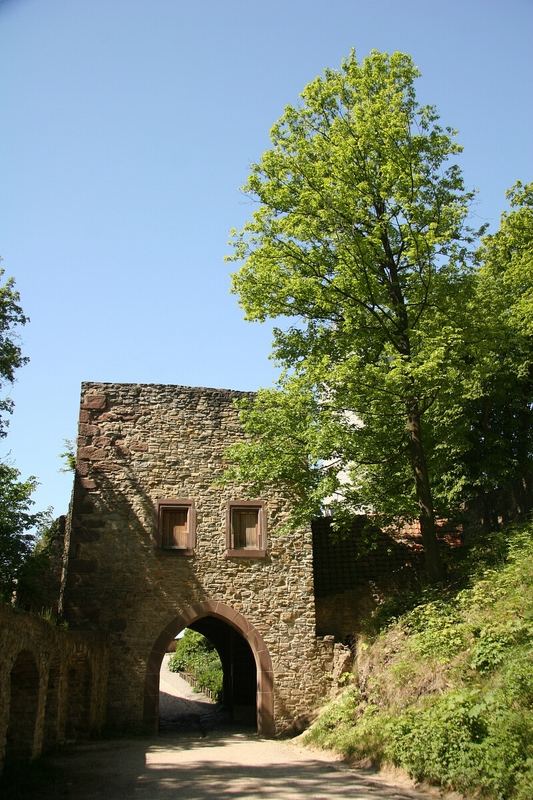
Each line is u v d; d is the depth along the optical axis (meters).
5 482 17.77
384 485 17.17
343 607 18.94
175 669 39.28
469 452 18.95
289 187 16.22
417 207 15.07
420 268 15.23
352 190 15.46
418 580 17.28
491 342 15.61
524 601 11.52
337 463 17.08
